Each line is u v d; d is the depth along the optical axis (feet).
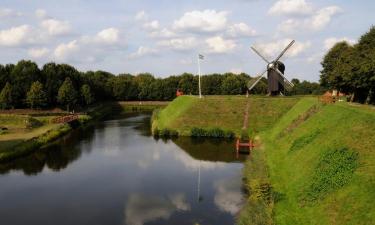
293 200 97.04
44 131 232.94
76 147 203.10
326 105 160.76
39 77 376.89
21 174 150.61
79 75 441.68
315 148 118.42
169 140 217.36
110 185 134.51
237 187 127.95
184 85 513.45
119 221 101.50
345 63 185.98
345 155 96.73
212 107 245.24
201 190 126.00
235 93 447.83
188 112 244.22
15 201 119.55
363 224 69.82
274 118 226.38
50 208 112.68
